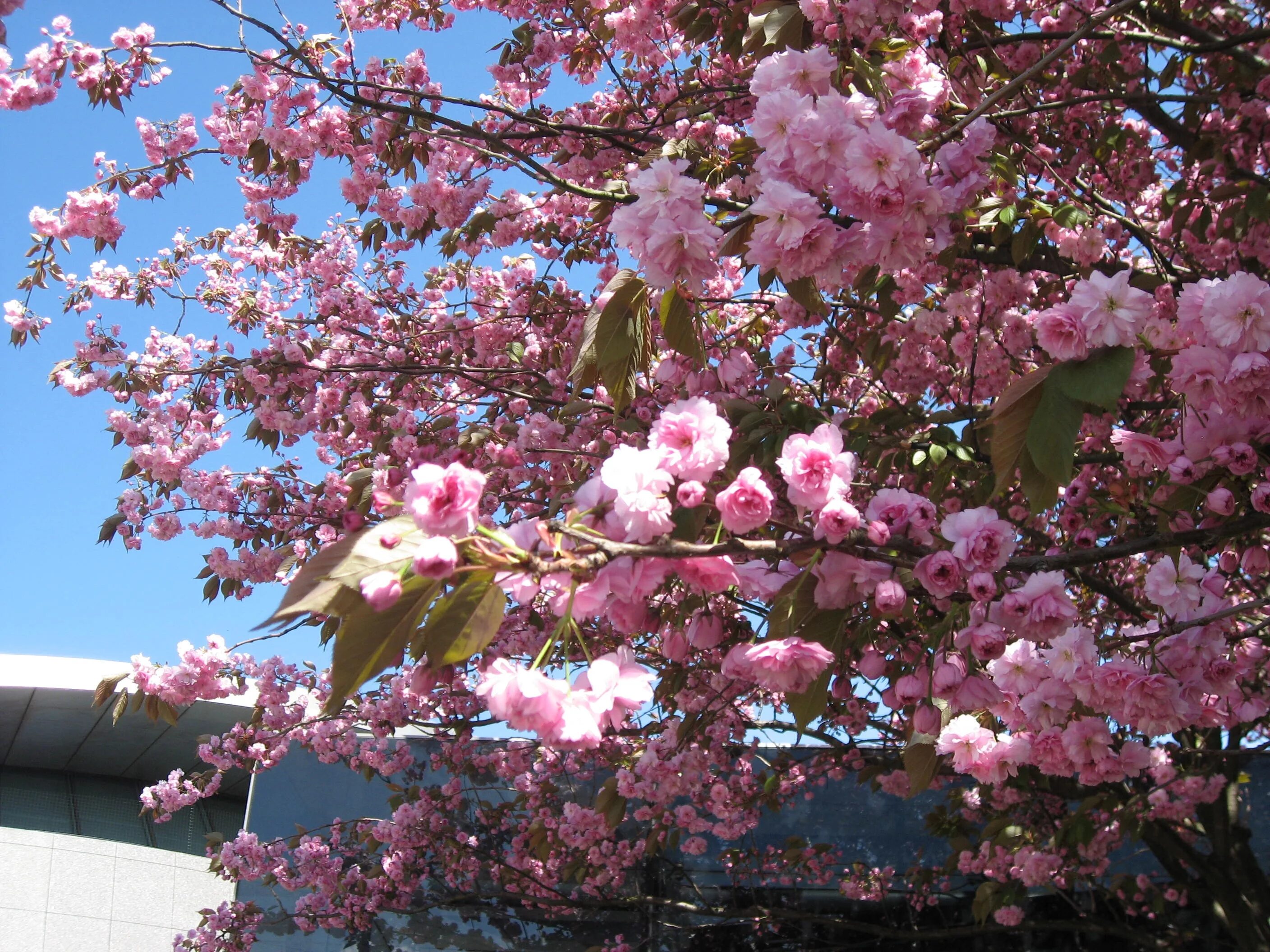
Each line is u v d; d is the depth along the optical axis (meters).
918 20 2.84
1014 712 2.72
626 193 4.33
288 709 7.45
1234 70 4.19
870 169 2.11
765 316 5.83
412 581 1.38
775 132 2.17
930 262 4.28
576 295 6.55
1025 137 4.02
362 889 8.19
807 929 8.10
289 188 6.20
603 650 5.68
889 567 2.02
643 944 8.20
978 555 1.99
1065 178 4.64
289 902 8.69
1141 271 3.97
